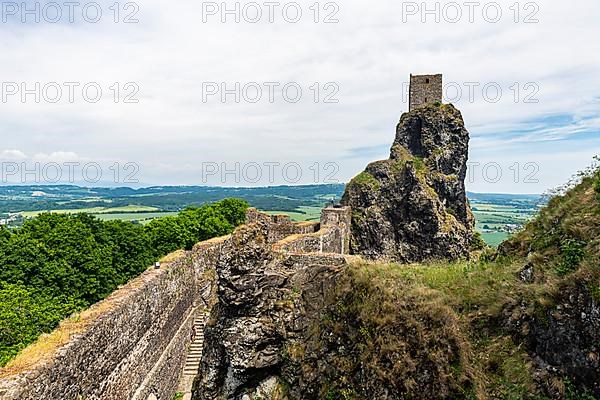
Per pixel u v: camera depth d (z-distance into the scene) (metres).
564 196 14.37
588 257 10.69
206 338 16.81
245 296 15.17
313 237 25.61
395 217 49.66
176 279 24.81
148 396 19.20
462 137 53.50
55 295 25.66
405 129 54.66
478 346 11.77
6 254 25.81
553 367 10.36
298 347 14.66
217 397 15.52
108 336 14.95
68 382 12.01
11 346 18.75
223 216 52.59
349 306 13.97
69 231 30.45
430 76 55.31
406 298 12.89
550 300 10.74
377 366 12.39
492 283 13.11
